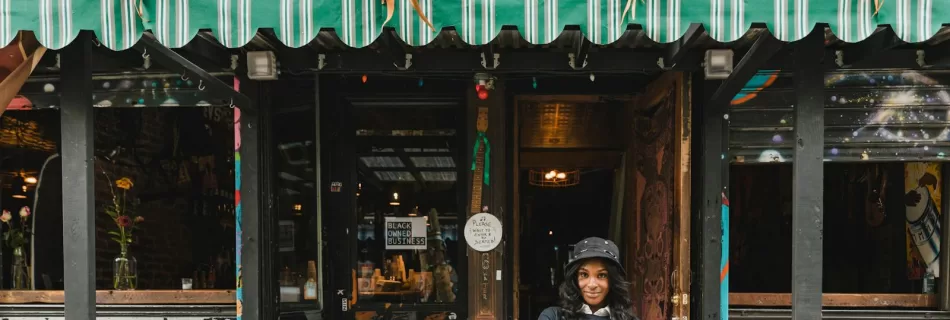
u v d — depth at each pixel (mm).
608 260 2510
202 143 5148
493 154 4773
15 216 5254
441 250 5016
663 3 2332
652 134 4965
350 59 4113
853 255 4992
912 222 4922
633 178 5512
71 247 2646
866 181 5004
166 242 5137
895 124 4426
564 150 5836
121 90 4445
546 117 5816
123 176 5199
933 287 4859
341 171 4930
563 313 2549
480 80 4520
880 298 4875
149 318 4914
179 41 2406
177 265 5117
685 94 4273
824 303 4898
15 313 5039
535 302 7258
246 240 4363
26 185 5242
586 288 2521
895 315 4812
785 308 4840
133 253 5148
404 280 5008
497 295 4773
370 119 5043
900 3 2246
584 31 2363
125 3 2391
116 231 5129
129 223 5102
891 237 4973
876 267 4977
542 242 7465
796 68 2580
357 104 5012
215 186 5125
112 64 4258
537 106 5793
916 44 4176
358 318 4945
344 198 4930
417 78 4863
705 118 4152
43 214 5223
